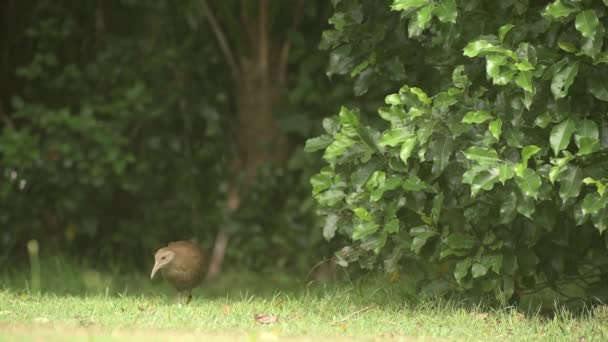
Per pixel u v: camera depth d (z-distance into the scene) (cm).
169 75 2094
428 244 1192
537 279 1259
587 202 1021
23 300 1227
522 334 1018
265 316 1082
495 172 1035
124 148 2070
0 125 2109
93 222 2025
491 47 1017
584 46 1006
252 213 1975
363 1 1216
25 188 2005
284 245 1938
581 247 1159
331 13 1983
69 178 1984
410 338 961
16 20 2130
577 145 1040
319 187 1209
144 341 828
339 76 1491
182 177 2078
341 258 1213
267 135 2033
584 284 1406
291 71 2086
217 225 2006
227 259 1980
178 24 2125
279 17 2025
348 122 1171
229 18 2011
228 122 2114
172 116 2102
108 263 2030
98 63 2073
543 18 1069
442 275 1262
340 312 1170
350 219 1208
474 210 1114
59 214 2027
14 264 1956
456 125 1076
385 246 1212
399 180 1127
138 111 2036
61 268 1823
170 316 1055
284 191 2002
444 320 1098
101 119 2089
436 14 1044
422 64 1216
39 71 2034
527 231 1120
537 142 1079
